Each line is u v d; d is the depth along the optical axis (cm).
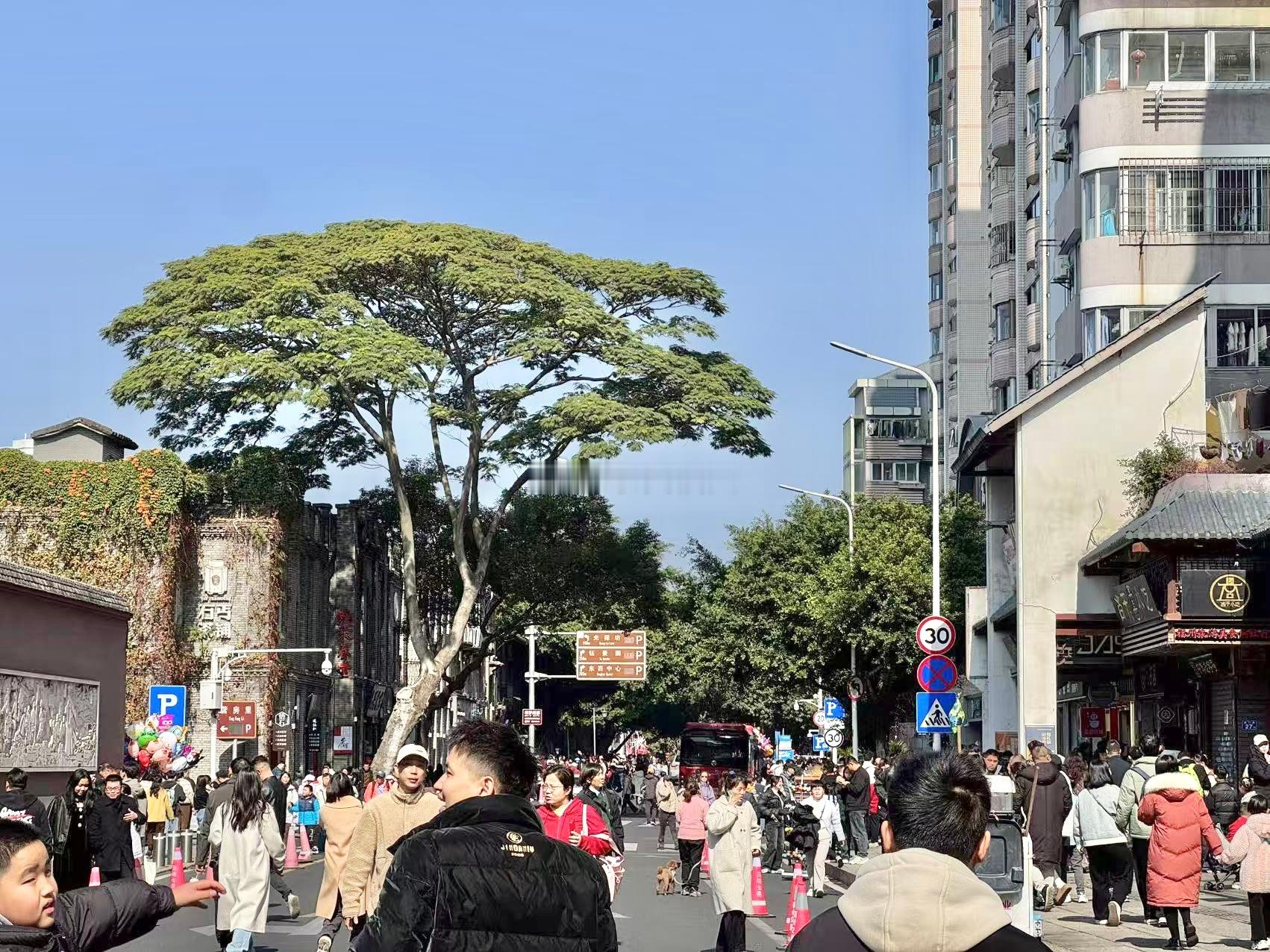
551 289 5159
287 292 5100
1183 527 3138
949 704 2878
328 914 1542
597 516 6369
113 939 527
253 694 5838
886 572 5809
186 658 5784
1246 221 4425
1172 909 1786
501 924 558
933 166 10006
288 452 5900
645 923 2334
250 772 1702
